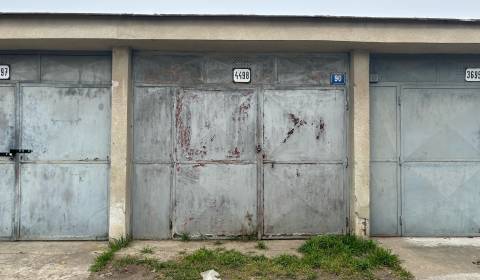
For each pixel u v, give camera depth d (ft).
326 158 19.66
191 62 19.49
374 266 15.67
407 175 20.08
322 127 19.66
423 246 18.38
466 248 18.15
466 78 20.20
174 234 19.31
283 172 19.57
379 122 20.06
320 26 17.79
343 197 19.67
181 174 19.39
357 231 18.99
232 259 16.08
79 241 19.19
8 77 19.21
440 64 20.22
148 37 17.54
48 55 19.31
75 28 17.43
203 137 19.45
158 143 19.38
